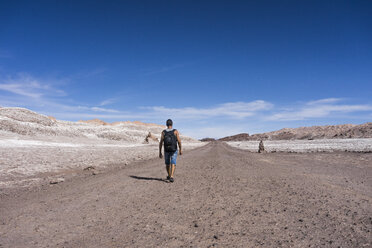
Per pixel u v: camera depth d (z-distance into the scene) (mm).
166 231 3115
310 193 5301
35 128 50906
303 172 9070
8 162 12133
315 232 3031
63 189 6406
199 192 5543
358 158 15727
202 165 12188
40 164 12227
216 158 17344
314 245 2641
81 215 3873
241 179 7387
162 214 3875
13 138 34719
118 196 5258
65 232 3115
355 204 4387
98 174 9680
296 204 4395
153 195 5301
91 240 2842
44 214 3957
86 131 74125
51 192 6039
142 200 4855
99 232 3105
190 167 11328
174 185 6547
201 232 3066
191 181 7172
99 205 4512
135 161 16297
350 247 2586
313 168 10430
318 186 6148
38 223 3488
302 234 2967
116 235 2996
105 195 5383
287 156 18641
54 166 11844
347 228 3162
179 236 2939
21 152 17641
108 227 3293
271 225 3299
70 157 16734
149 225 3348
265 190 5684
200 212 3953
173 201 4730
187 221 3510
